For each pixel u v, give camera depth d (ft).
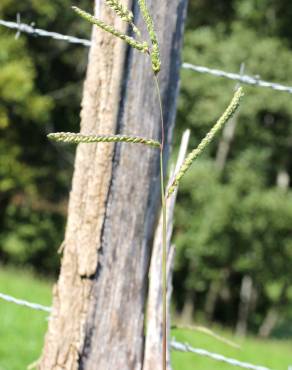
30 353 21.83
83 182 8.63
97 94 8.56
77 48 71.05
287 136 66.33
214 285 76.07
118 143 8.50
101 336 8.64
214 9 71.87
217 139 65.00
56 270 72.33
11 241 69.41
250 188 63.36
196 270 72.18
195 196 62.80
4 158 66.28
